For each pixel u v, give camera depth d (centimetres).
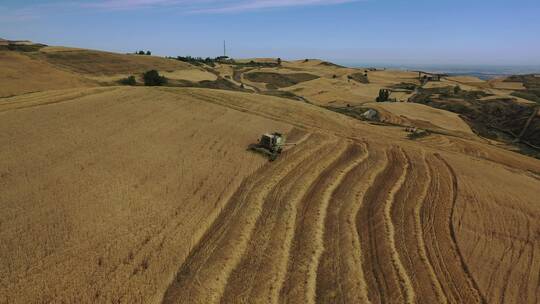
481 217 2373
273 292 1622
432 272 1830
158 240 1900
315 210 2361
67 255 1714
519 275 1834
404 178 2964
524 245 2089
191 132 3725
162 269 1700
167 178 2620
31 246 1748
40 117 3650
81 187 2333
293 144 3706
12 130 3206
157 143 3300
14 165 2550
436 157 3559
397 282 1744
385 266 1855
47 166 2581
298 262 1841
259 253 1888
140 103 4656
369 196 2619
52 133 3244
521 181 3120
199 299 1549
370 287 1708
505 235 2180
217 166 2928
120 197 2270
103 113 4034
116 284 1580
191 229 2027
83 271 1630
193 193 2447
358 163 3259
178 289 1595
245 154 3247
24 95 4459
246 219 2189
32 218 1961
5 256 1670
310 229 2139
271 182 2720
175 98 5178
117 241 1853
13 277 1556
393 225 2239
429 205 2514
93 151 2934
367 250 1980
